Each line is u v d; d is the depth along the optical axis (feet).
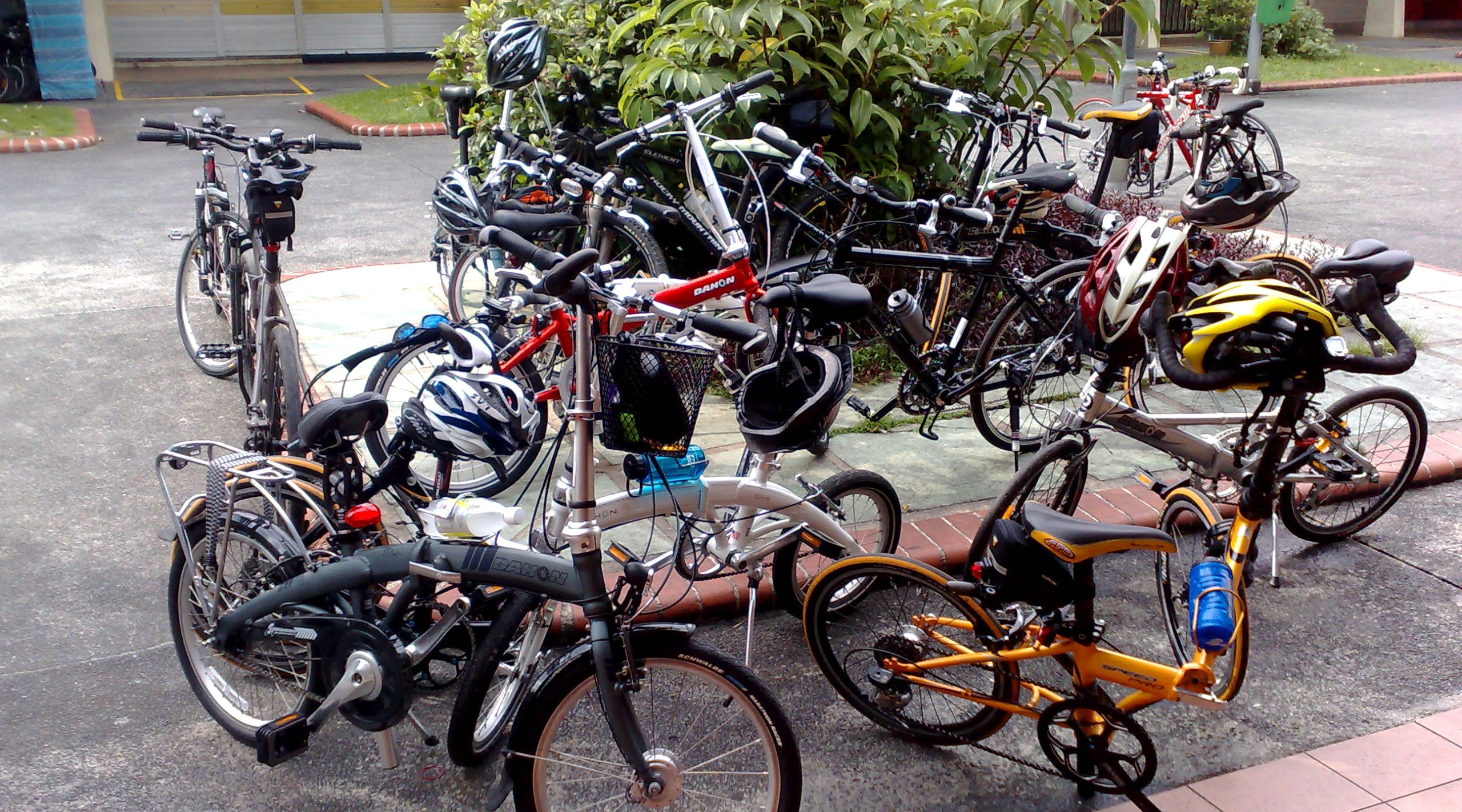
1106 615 13.74
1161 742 11.46
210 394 19.43
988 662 10.62
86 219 31.91
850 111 20.47
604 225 18.90
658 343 8.89
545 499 11.18
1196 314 10.75
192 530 10.82
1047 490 13.24
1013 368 16.17
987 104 18.71
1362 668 12.73
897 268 17.88
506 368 12.85
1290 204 34.22
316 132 48.65
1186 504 12.19
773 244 19.76
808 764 11.05
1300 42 73.31
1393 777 10.82
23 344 21.54
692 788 10.27
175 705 11.60
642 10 20.99
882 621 13.00
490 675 9.93
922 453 17.37
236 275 17.97
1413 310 24.29
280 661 10.09
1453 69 66.90
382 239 30.42
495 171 19.57
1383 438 16.03
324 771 10.70
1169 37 86.74
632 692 9.12
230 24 77.36
